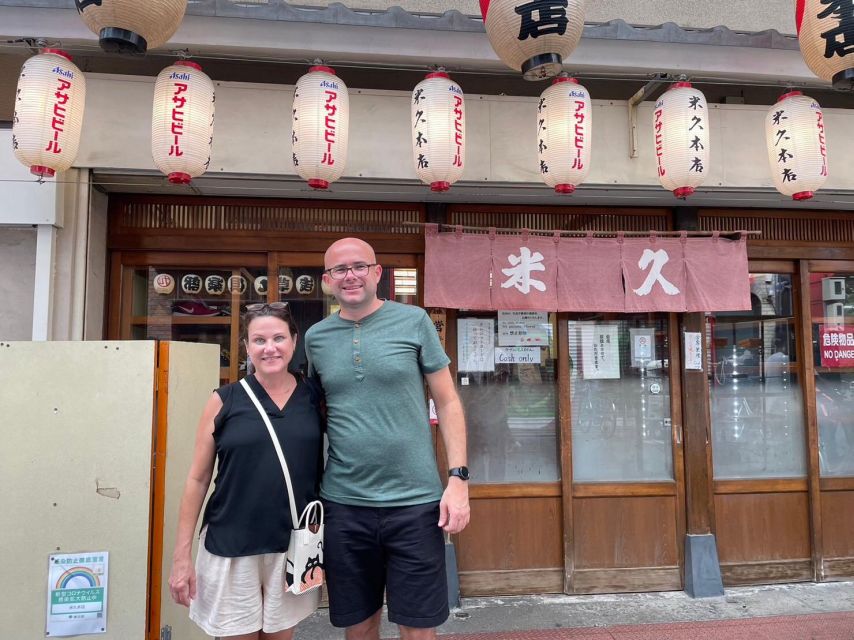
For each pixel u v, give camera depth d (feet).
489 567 13.93
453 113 10.73
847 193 14.14
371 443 6.96
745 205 14.98
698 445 14.35
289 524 6.93
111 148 12.07
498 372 14.57
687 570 14.02
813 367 15.30
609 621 12.51
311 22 11.10
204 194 13.67
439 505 7.16
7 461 8.09
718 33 11.91
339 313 7.70
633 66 12.00
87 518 8.18
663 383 14.94
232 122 12.51
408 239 14.28
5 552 8.02
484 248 13.51
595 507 14.25
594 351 14.88
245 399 7.09
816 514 14.76
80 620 8.08
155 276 13.75
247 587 6.80
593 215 14.94
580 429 14.70
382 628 12.41
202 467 7.08
